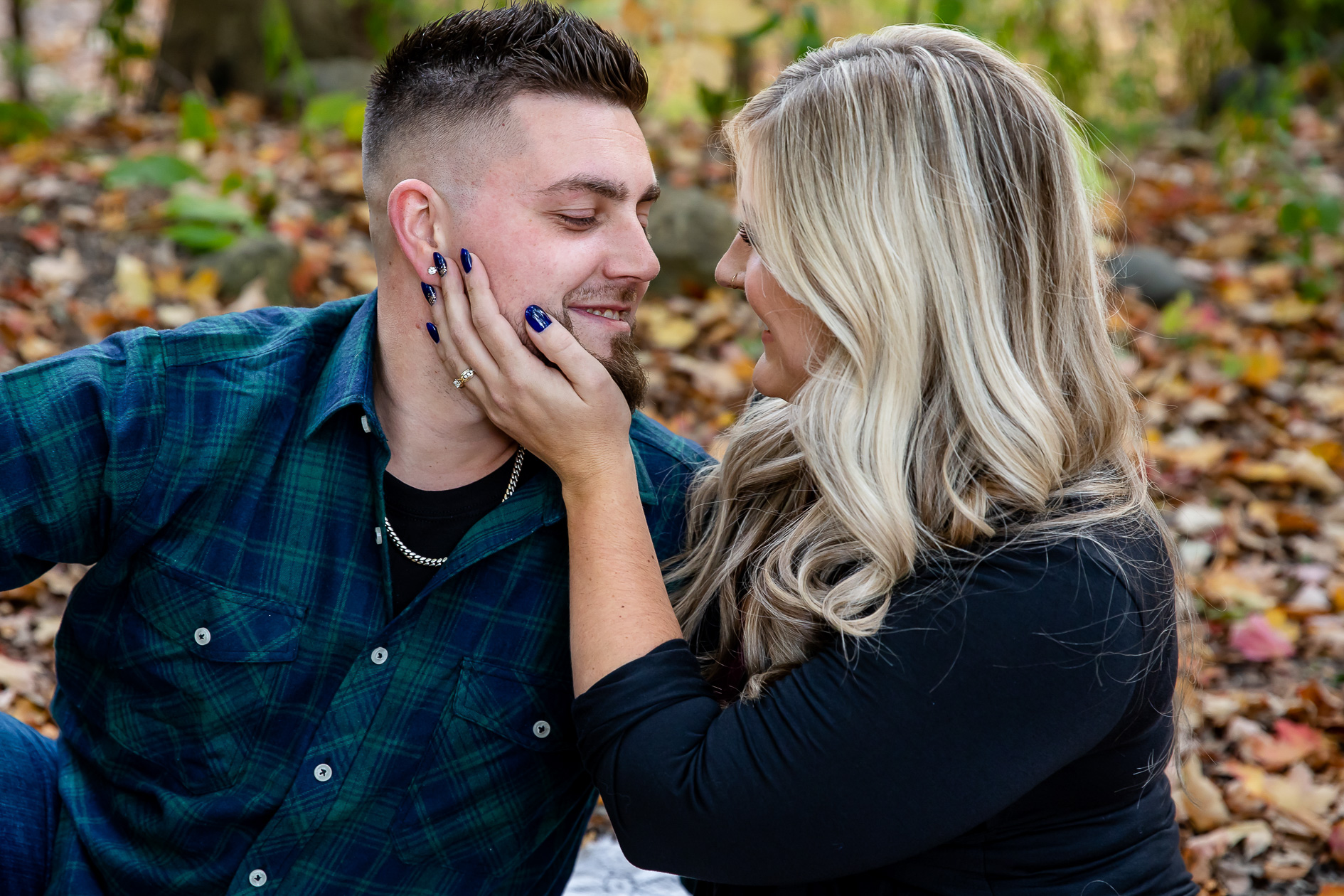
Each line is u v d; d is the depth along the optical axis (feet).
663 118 19.08
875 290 4.96
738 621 5.60
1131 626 4.69
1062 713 4.62
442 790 5.41
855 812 4.69
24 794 5.77
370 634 5.36
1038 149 5.03
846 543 5.16
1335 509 12.06
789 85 5.32
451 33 5.35
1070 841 4.92
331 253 14.35
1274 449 13.10
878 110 4.98
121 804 5.56
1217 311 16.15
